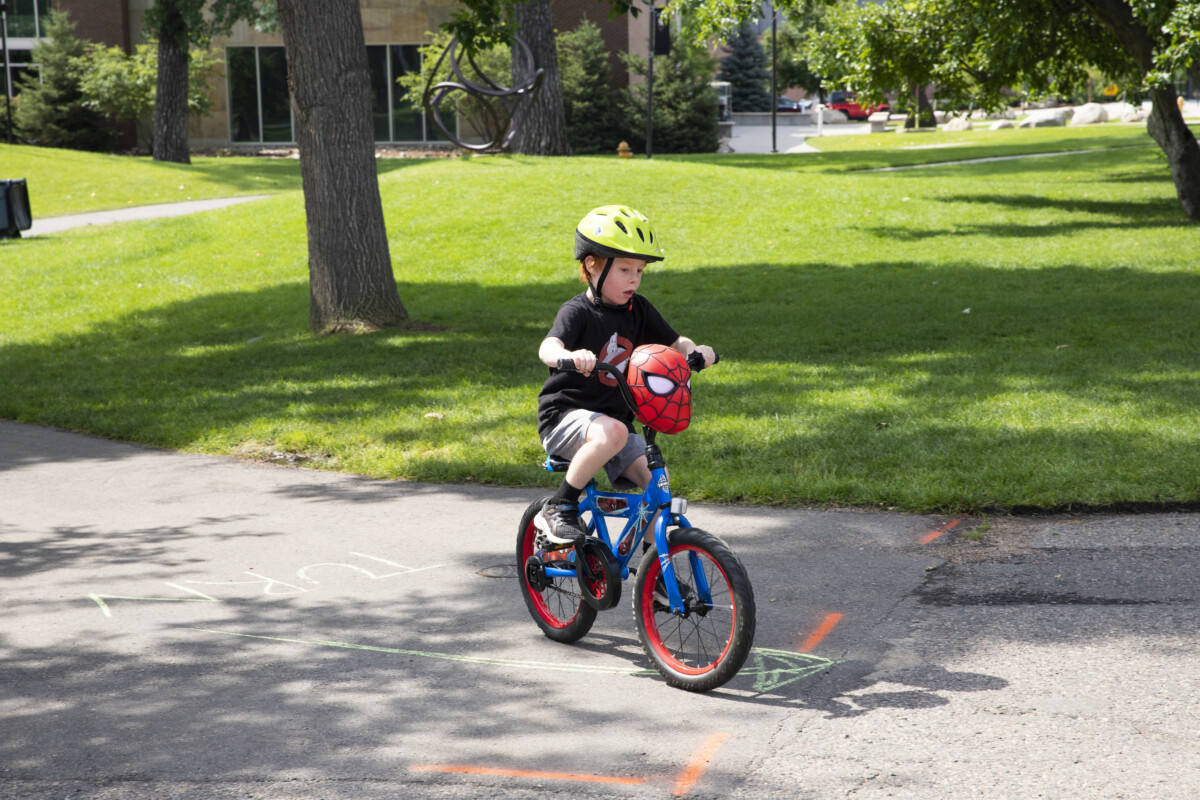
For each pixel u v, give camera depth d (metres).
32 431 9.55
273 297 15.71
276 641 4.81
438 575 5.65
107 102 43.75
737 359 10.81
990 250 17.38
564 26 48.50
